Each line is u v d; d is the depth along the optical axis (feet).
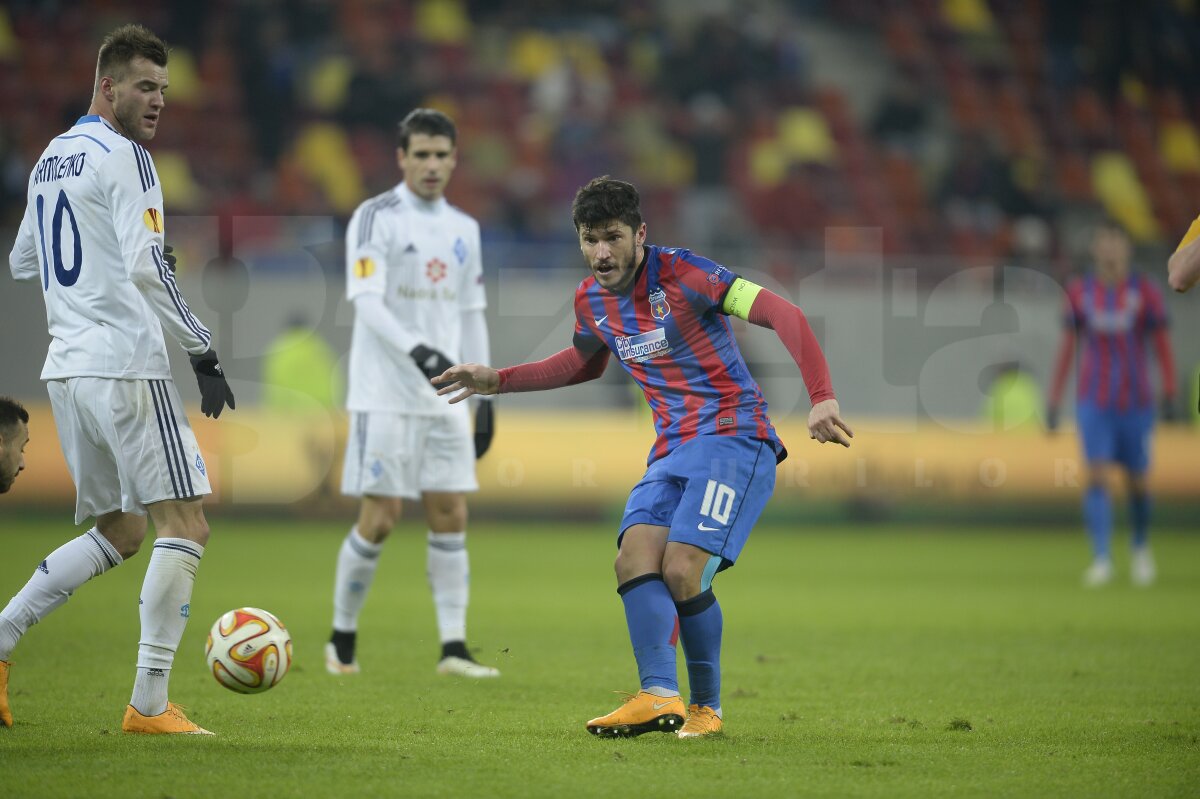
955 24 305.94
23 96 235.20
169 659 54.90
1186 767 49.80
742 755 51.11
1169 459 216.74
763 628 100.37
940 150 279.69
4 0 246.06
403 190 82.28
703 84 271.90
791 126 271.28
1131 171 290.15
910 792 44.86
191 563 55.11
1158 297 139.85
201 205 224.74
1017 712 64.03
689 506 53.83
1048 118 293.43
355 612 78.74
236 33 254.68
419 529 202.28
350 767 47.78
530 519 200.75
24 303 181.57
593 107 262.47
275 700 65.98
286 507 189.26
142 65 54.44
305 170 241.14
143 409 53.62
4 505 182.80
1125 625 103.40
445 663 78.13
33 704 62.49
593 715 61.93
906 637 95.30
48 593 55.26
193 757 49.19
